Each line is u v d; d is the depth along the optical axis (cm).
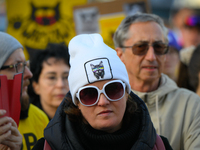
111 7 860
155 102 549
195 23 1325
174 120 523
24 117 545
